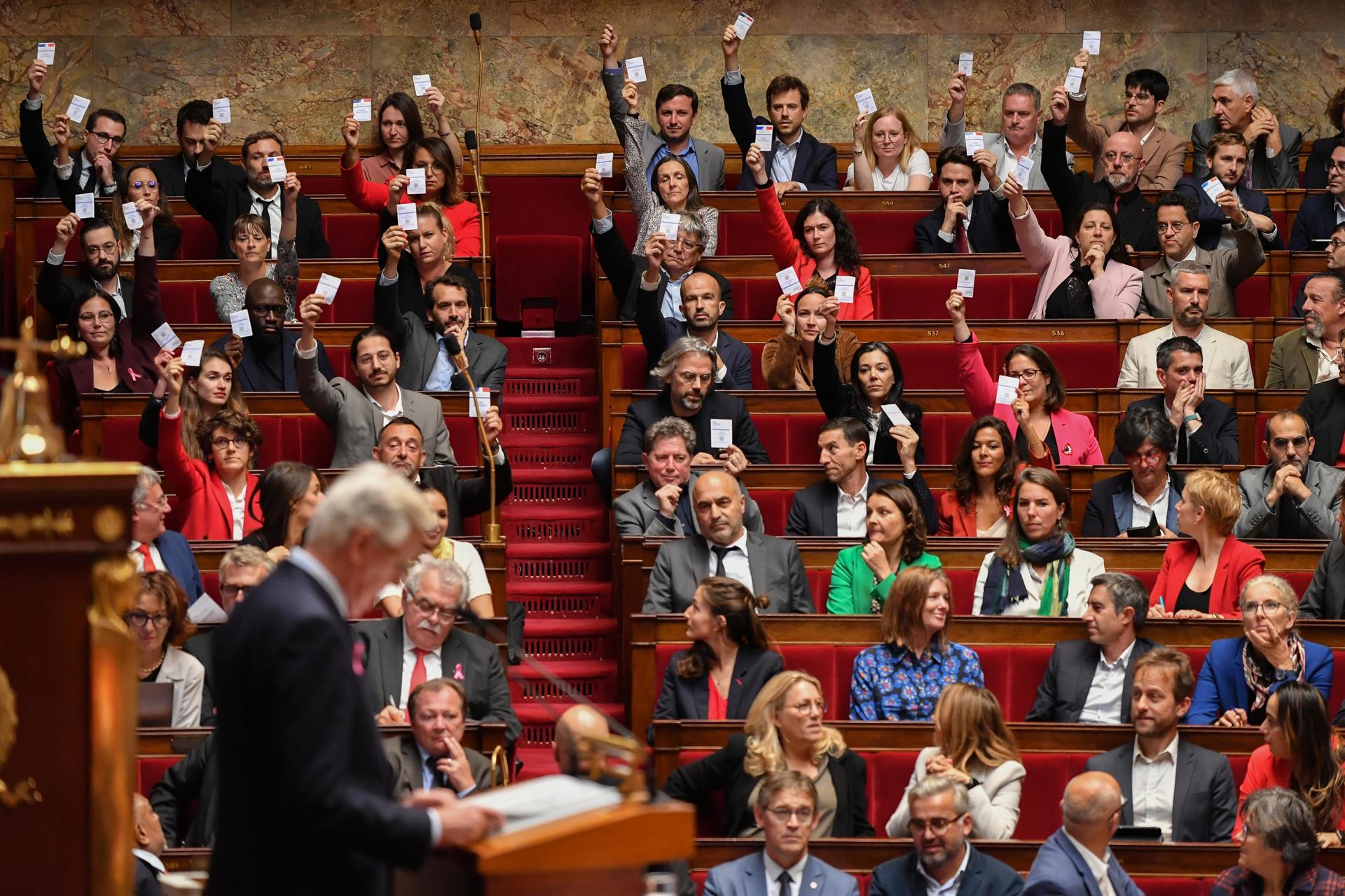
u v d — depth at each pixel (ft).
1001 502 54.03
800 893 38.09
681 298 66.90
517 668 56.49
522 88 89.56
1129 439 53.98
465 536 54.70
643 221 72.64
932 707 45.29
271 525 50.78
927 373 64.59
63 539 17.34
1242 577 49.08
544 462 68.44
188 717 43.78
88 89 88.12
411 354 64.28
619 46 89.81
